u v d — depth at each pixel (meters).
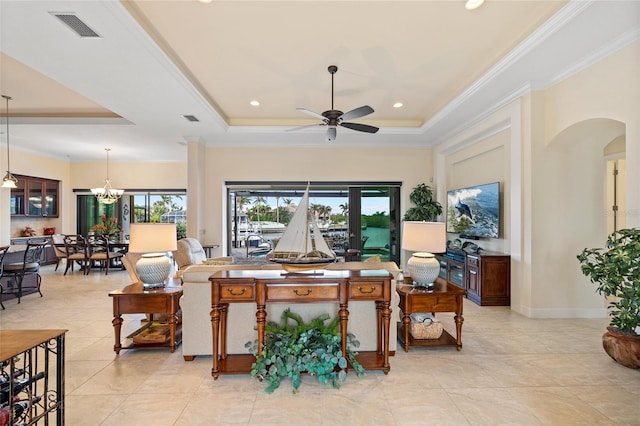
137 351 2.90
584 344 3.01
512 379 2.38
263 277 2.33
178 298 2.91
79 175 8.49
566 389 2.24
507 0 2.42
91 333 3.35
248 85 4.02
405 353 2.83
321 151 6.43
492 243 4.79
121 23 2.38
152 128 5.34
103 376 2.43
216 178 6.34
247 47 3.08
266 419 1.92
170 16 2.58
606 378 2.39
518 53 3.00
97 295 4.98
